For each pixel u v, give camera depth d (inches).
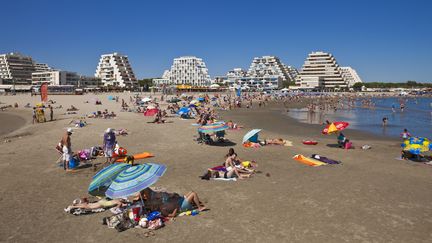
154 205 377.1
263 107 2854.3
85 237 324.5
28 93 4847.4
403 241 316.8
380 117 1973.4
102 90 5846.5
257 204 412.2
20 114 1866.4
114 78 7381.9
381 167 611.5
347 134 1151.0
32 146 784.9
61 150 604.4
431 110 2701.8
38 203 415.2
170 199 395.5
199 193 454.3
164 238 322.3
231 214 380.8
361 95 6451.8
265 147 810.8
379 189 475.2
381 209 397.1
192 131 1079.0
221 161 650.8
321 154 730.8
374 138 1049.5
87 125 1205.1
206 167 601.3
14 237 323.6
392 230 339.9
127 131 1062.4
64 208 398.3
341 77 7647.6
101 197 424.2
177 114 1662.2
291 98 4394.7
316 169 591.2
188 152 740.0
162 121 1323.8
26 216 374.6
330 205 409.1
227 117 1807.3
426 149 650.2
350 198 434.9
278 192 459.2
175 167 601.6
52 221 361.4
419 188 481.4
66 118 1492.4
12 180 512.1
